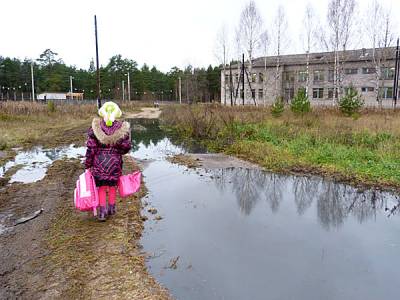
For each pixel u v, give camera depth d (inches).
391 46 1660.9
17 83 3216.0
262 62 2138.3
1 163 387.2
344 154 408.2
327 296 144.2
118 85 3351.4
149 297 132.3
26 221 206.7
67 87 3474.4
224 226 220.2
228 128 605.6
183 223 222.8
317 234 210.8
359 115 777.6
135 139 671.1
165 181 332.5
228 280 154.6
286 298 142.0
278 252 184.7
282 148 470.9
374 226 225.8
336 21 1488.7
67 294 132.1
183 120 857.5
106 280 142.6
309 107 783.1
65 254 164.1
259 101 2154.3
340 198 285.4
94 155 200.8
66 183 296.8
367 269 167.8
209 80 3260.3
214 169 387.9
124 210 230.8
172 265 166.2
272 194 295.6
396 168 349.7
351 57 1819.6
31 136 606.2
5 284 138.7
